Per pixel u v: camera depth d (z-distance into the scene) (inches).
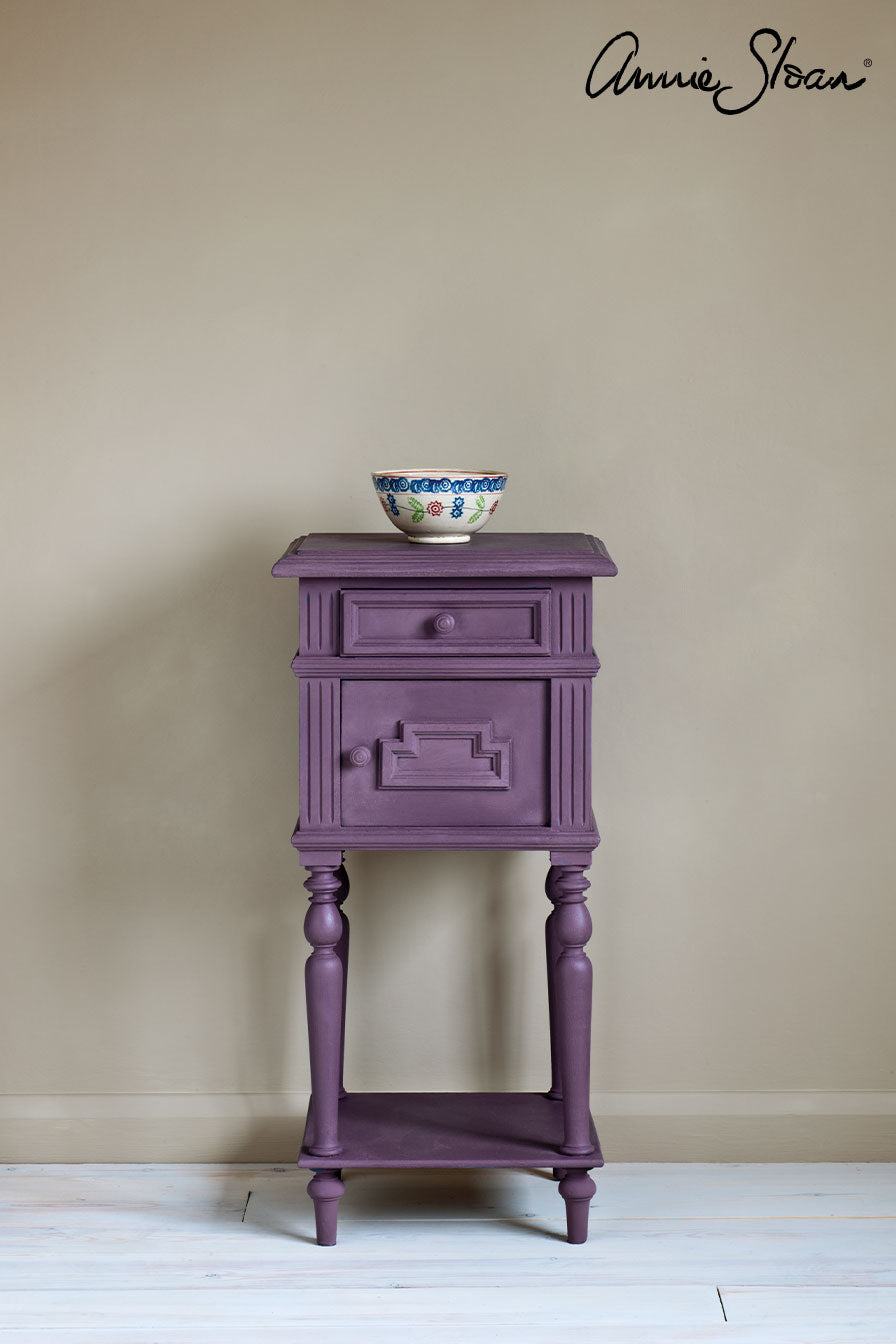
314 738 80.3
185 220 92.0
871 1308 78.1
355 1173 94.2
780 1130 96.0
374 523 94.3
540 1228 87.0
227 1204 90.3
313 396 93.3
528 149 91.6
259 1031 96.5
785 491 93.6
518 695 80.1
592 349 92.8
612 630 94.7
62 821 95.7
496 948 95.7
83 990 96.4
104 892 96.0
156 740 95.5
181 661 95.0
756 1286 80.4
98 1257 83.4
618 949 96.3
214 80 91.1
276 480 93.9
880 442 93.2
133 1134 96.2
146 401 93.3
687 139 91.6
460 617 79.6
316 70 91.1
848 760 95.3
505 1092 94.6
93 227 92.0
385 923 95.7
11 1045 96.3
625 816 95.7
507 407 93.3
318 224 92.0
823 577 94.1
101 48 90.9
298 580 93.5
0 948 96.0
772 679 94.9
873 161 91.6
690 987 96.3
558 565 78.5
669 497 93.8
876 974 95.8
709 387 93.0
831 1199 90.8
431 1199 90.7
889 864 95.4
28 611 94.7
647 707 95.2
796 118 91.4
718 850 95.6
